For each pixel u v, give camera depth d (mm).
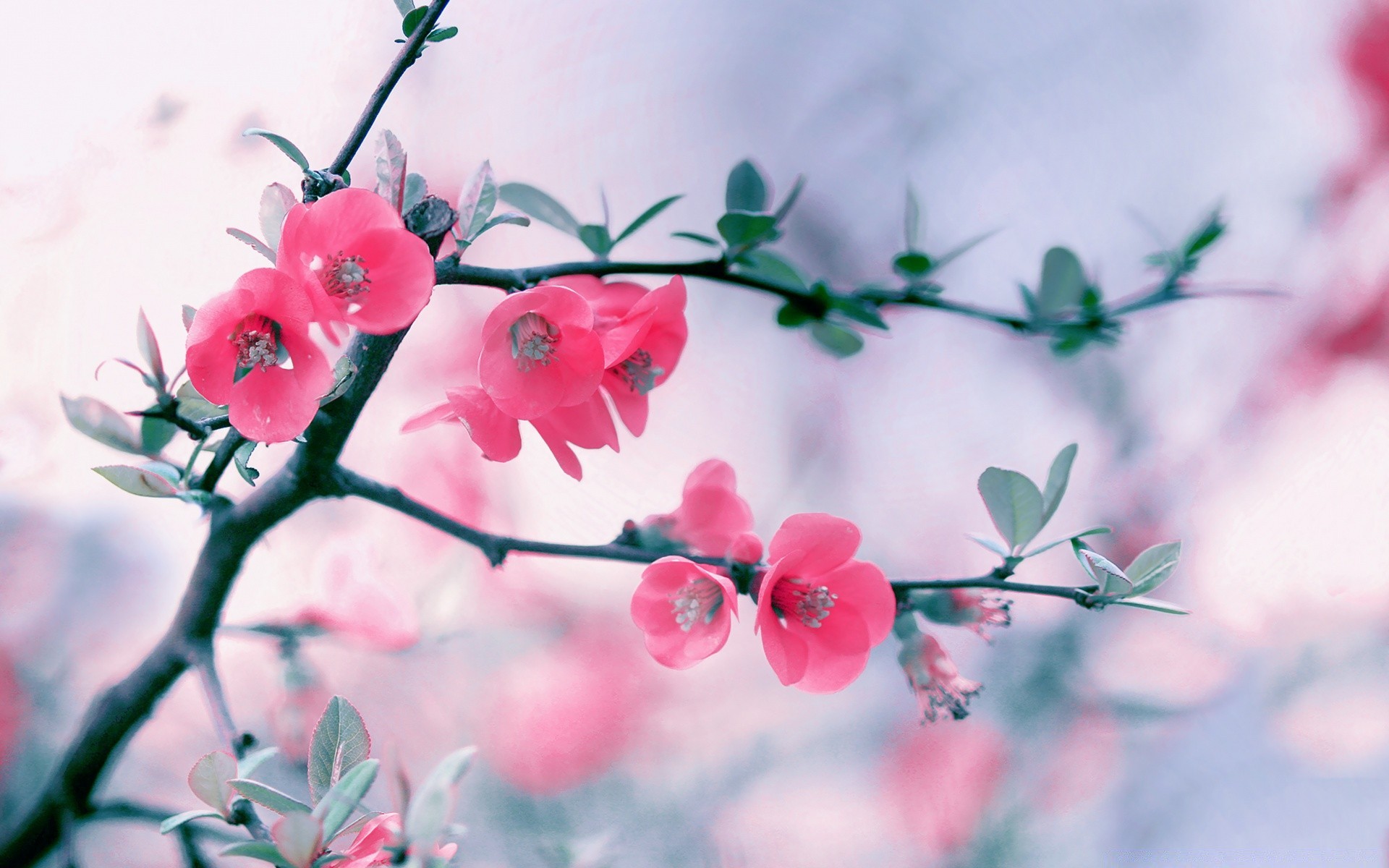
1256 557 1940
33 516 1442
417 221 1074
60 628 1439
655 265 1135
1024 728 1760
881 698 1757
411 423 1101
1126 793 1798
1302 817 1797
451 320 1679
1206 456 2018
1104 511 2012
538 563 1672
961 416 2129
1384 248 2025
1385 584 1880
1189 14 2199
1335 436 1979
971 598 1130
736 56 2119
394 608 1220
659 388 2051
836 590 1104
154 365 1068
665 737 1622
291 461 1101
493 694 1518
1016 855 1634
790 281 1177
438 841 1039
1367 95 2074
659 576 1098
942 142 2271
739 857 1493
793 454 2100
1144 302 1237
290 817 1030
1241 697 1878
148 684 1118
